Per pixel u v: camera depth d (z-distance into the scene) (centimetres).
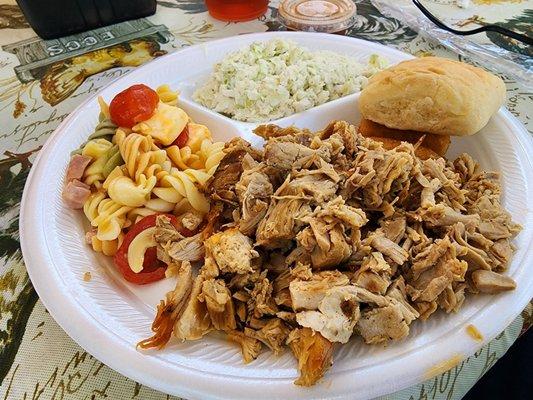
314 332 15
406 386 14
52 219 20
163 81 28
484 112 22
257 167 20
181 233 21
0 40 34
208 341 16
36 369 16
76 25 33
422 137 21
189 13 36
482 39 31
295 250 18
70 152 23
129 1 34
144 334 16
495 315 16
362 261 17
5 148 26
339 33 32
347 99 26
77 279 18
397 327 15
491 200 19
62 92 29
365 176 18
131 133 23
